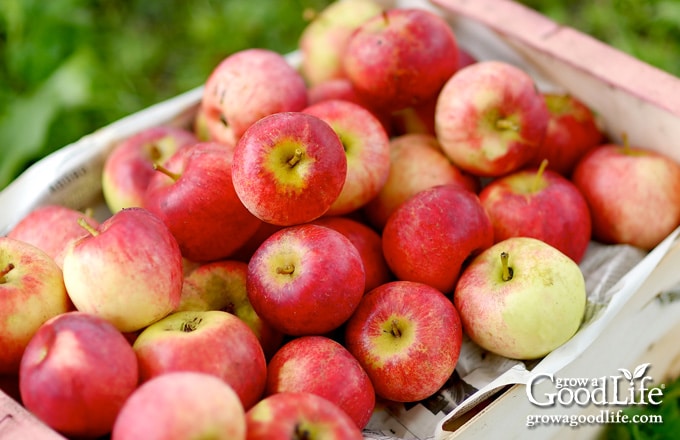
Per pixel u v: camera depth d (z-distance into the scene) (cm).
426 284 71
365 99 80
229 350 62
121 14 129
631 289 70
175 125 85
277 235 67
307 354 65
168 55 125
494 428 66
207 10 129
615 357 73
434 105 81
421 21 77
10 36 115
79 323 60
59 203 80
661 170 76
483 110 74
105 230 63
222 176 69
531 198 74
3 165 100
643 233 76
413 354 66
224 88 76
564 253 74
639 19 118
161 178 71
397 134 86
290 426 58
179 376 56
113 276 62
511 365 70
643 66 77
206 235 69
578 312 68
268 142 65
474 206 71
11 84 114
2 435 59
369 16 87
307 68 89
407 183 77
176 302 65
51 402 58
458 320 68
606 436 80
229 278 71
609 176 77
